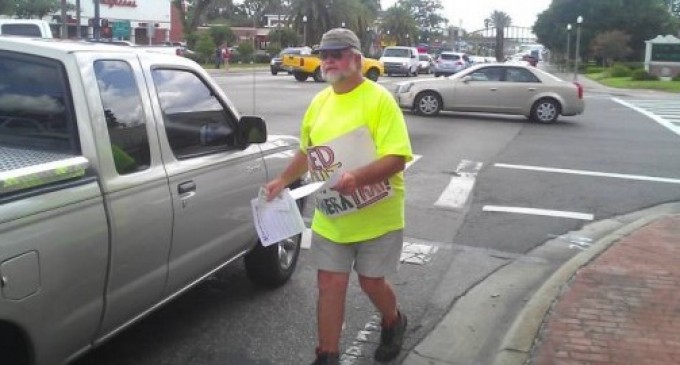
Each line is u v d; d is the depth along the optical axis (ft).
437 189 31.65
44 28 56.59
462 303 17.76
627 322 15.74
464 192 31.09
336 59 11.49
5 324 9.13
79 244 10.16
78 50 11.53
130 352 14.15
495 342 15.38
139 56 12.88
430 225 25.48
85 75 11.22
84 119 10.90
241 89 90.07
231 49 198.18
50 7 140.77
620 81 140.97
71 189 10.11
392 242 12.30
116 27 110.93
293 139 18.45
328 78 11.63
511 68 61.31
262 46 252.83
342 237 12.05
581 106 60.44
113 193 10.99
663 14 251.39
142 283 11.93
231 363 13.94
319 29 226.38
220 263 15.03
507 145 46.01
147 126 12.38
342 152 11.66
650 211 28.48
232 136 15.40
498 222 26.14
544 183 33.50
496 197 30.30
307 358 14.33
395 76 151.84
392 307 13.50
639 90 116.98
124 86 12.14
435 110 62.80
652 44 159.43
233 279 18.74
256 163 15.97
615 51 223.10
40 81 11.25
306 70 110.83
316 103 12.23
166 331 15.24
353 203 11.78
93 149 10.83
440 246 22.85
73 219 10.05
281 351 14.58
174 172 12.78
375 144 11.62
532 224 25.98
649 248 21.58
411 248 22.49
